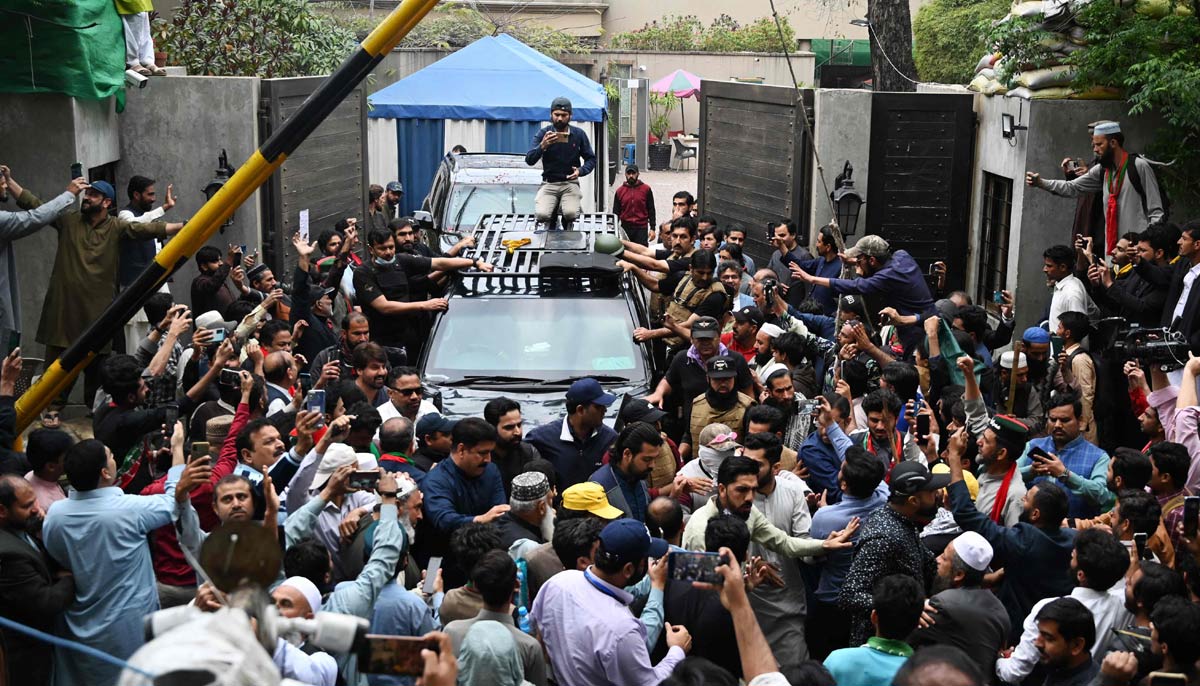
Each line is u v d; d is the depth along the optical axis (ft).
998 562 21.74
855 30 121.39
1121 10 40.42
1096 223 39.78
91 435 36.17
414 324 37.29
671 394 32.83
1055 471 24.06
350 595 18.62
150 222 37.52
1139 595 18.62
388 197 57.57
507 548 22.09
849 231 47.47
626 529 18.16
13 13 38.40
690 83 111.75
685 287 35.91
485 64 67.31
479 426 23.99
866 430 27.12
